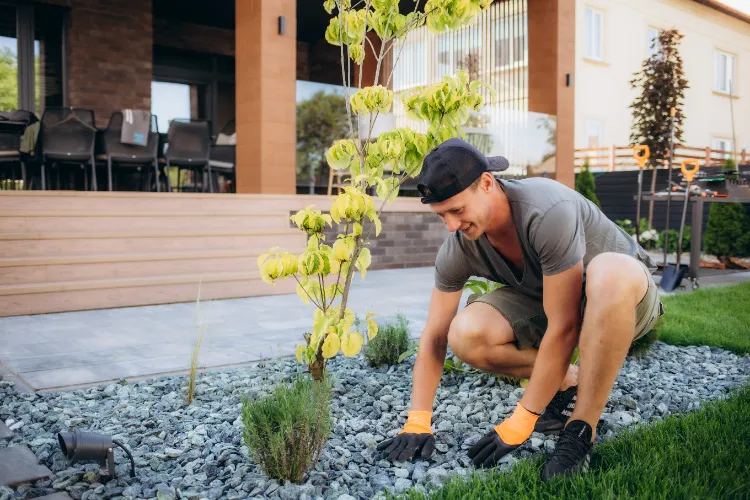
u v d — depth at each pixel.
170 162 7.27
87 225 5.43
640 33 17.44
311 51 12.30
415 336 3.90
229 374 3.06
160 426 2.33
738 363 3.42
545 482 1.78
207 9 10.05
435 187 1.76
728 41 20.30
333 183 7.91
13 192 5.29
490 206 1.87
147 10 9.25
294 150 6.98
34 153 6.86
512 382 2.91
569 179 9.67
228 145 7.80
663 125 14.45
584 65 16.11
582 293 2.07
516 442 1.95
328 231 6.94
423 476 1.90
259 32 6.70
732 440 2.05
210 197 6.14
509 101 10.58
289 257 2.05
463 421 2.42
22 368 3.12
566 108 9.58
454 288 2.24
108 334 3.97
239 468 1.95
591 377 1.88
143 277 5.16
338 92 7.70
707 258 10.42
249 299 5.48
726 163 11.60
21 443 2.11
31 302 4.65
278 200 6.50
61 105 8.83
